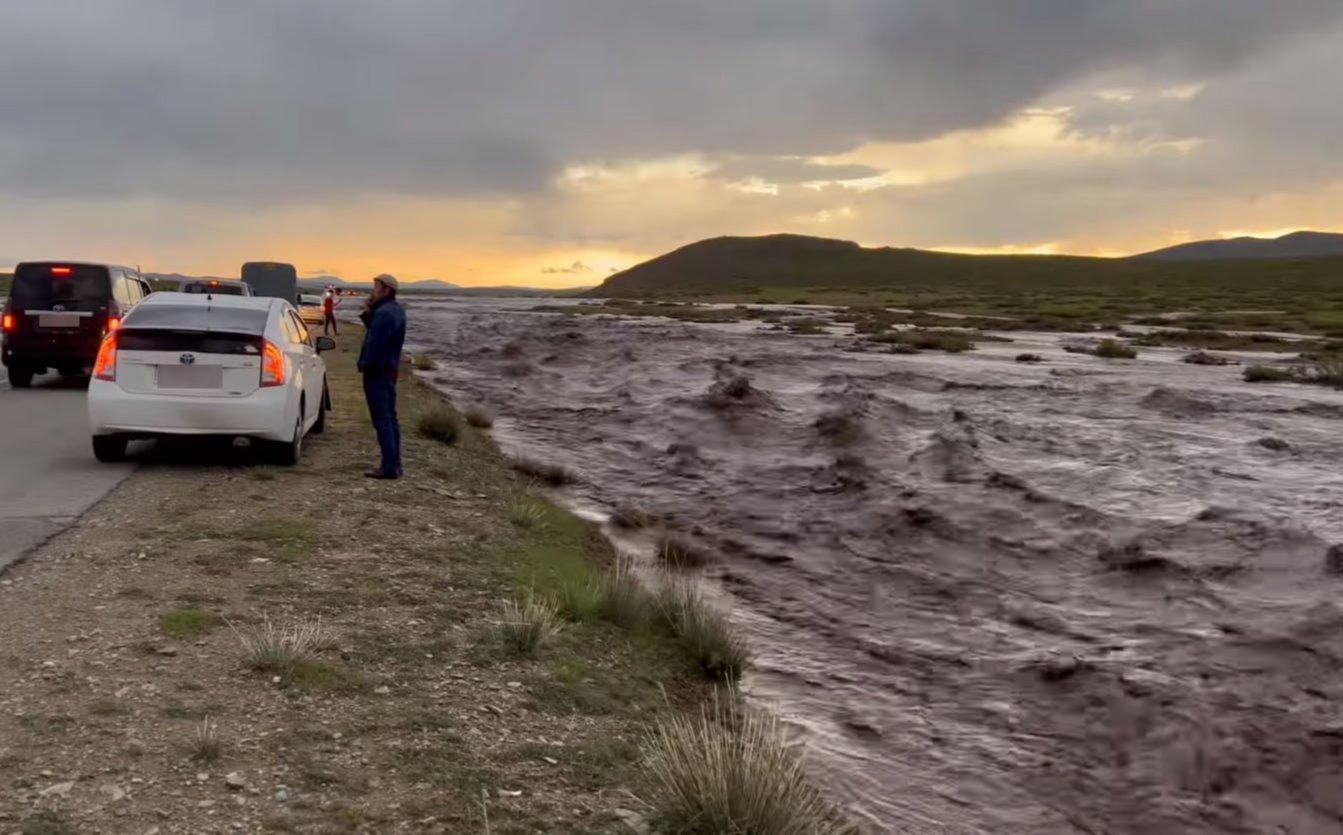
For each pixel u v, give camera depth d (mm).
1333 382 24125
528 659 6086
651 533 10492
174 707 4844
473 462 13133
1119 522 10602
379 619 6449
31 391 18016
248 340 10633
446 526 9195
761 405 19281
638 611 7164
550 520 10281
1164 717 6191
